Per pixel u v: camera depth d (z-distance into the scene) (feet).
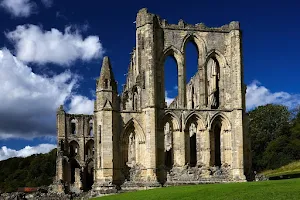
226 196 176.24
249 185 204.03
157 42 288.30
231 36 297.94
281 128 549.13
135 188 268.41
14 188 640.58
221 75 297.53
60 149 455.22
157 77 284.61
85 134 474.08
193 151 330.75
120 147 278.26
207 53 295.89
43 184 636.89
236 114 288.92
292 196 158.61
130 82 352.49
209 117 287.69
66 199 328.70
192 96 356.59
